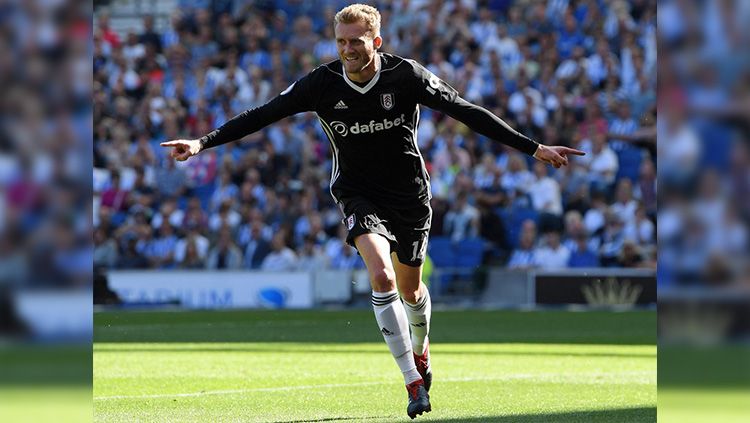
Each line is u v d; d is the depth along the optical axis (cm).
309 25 4334
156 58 4325
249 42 4331
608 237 3562
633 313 3075
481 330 2469
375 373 1583
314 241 3772
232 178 3925
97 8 4397
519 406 1187
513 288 3425
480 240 3609
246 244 3788
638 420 1070
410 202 1156
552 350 1972
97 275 3588
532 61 4041
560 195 3638
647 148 3744
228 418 1103
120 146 4125
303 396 1298
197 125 4238
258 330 2511
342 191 1160
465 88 4075
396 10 4291
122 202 3978
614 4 4019
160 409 1177
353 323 2725
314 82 1120
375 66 1105
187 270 3609
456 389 1365
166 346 2095
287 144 3925
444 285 3497
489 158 3738
